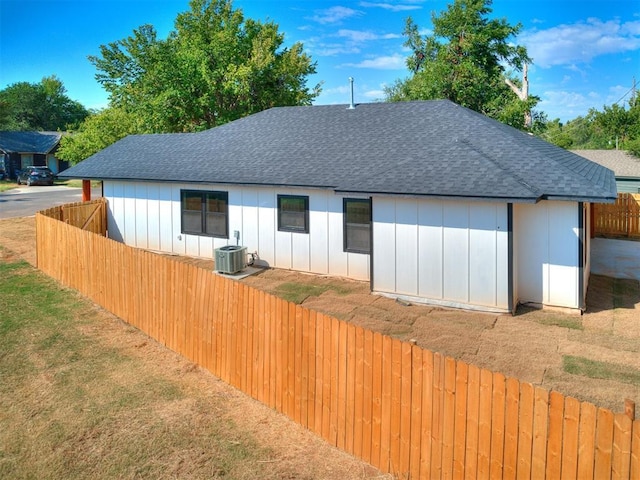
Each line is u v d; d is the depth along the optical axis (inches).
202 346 298.7
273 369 248.5
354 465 205.3
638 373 280.5
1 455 212.5
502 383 168.6
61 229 479.2
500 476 170.6
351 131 600.4
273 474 198.7
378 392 201.9
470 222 389.4
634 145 1311.5
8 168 1956.2
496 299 386.0
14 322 376.8
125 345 335.0
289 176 514.9
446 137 515.5
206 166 594.9
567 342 327.3
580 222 382.0
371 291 437.1
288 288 465.7
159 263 331.9
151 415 243.1
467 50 1204.5
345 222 492.1
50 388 271.7
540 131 1439.5
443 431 183.8
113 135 1328.7
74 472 201.2
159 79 1257.4
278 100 1390.3
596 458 150.4
